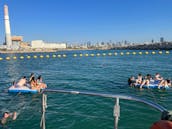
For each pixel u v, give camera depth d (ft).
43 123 13.79
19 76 92.12
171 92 52.26
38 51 565.53
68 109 36.73
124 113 33.35
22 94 49.98
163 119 9.84
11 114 34.30
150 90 54.75
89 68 123.54
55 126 29.07
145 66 127.44
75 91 12.44
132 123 29.19
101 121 30.45
